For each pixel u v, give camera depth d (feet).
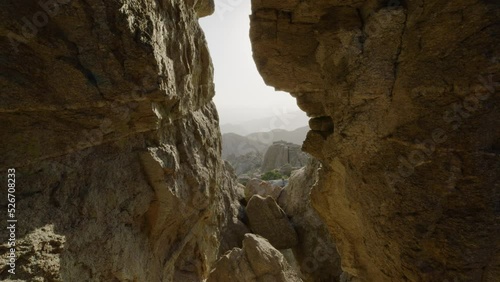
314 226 59.36
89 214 18.45
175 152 26.73
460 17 15.15
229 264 34.14
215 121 40.57
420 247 16.26
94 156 19.34
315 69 24.81
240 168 184.03
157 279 25.64
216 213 44.32
